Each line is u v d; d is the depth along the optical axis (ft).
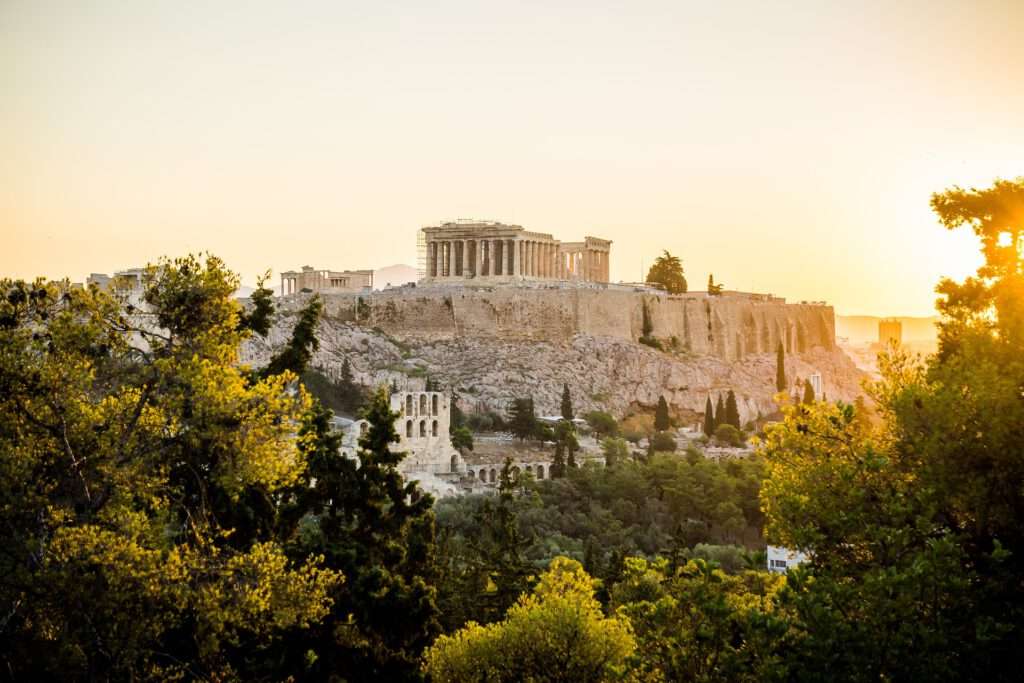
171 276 194.18
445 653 215.31
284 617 177.06
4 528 175.73
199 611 172.04
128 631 169.07
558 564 259.60
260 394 191.11
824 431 192.03
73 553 168.04
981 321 200.95
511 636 213.87
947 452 173.06
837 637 150.71
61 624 172.55
